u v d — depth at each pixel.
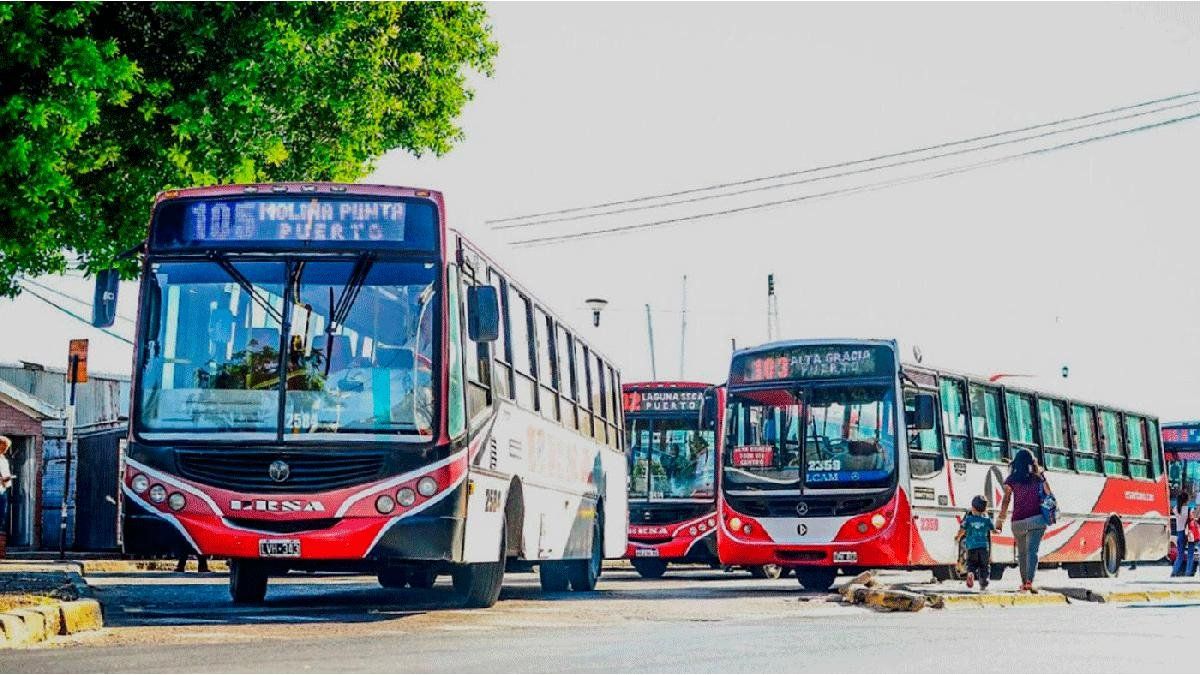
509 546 17.27
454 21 28.92
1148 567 42.16
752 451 23.92
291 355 14.20
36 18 17.36
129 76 18.06
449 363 14.37
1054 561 29.08
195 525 13.87
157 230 14.62
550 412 19.48
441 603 17.55
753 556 23.61
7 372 46.53
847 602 19.11
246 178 21.02
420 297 14.39
